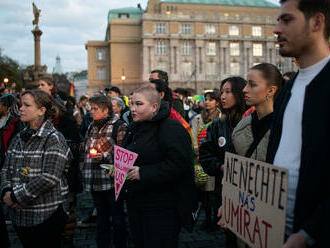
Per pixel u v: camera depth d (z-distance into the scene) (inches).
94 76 2471.7
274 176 64.0
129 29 2385.6
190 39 2261.3
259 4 2600.9
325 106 58.9
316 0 61.6
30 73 1059.9
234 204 79.2
